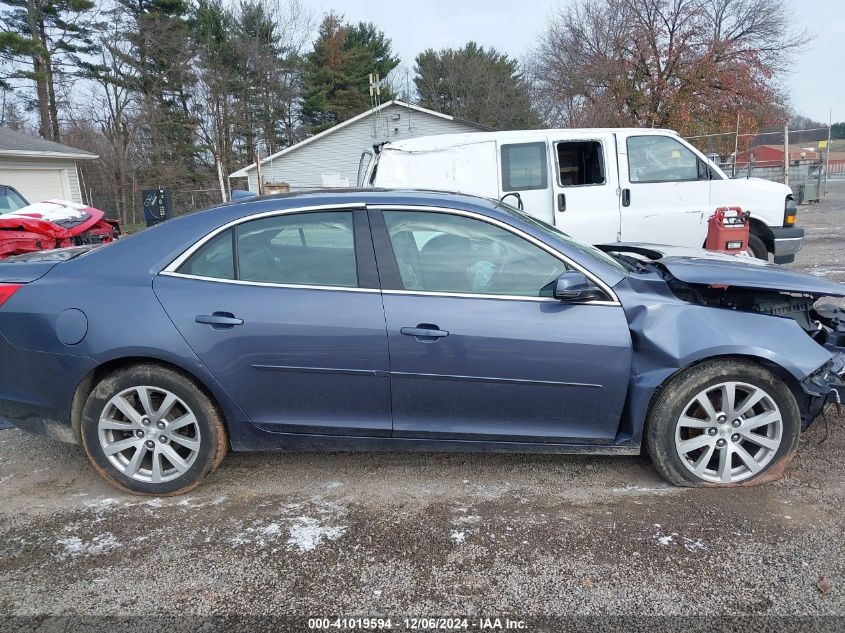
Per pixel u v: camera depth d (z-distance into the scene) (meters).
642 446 3.17
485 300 2.87
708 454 2.96
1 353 2.97
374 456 3.48
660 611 2.19
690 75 22.44
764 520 2.72
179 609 2.25
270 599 2.29
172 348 2.84
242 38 36.44
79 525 2.81
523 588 2.33
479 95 41.50
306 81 39.00
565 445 2.99
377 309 2.85
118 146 32.25
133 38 31.77
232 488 3.14
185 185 33.94
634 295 2.93
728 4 23.66
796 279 3.17
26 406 3.00
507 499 2.98
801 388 2.95
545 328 2.83
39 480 3.25
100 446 3.00
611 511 2.84
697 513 2.79
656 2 22.59
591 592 2.29
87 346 2.86
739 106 22.83
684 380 2.87
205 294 2.89
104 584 2.39
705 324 2.87
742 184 6.78
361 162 7.56
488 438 2.98
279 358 2.87
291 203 3.02
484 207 3.03
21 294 2.96
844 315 3.78
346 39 40.81
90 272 2.99
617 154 6.67
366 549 2.59
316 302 2.86
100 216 9.16
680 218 6.76
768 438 2.95
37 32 28.95
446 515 2.84
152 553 2.59
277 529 2.75
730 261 3.53
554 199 6.66
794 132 23.25
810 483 3.03
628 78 23.62
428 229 2.98
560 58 26.69
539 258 2.94
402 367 2.86
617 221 6.72
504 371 2.84
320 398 2.94
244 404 2.94
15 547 2.64
